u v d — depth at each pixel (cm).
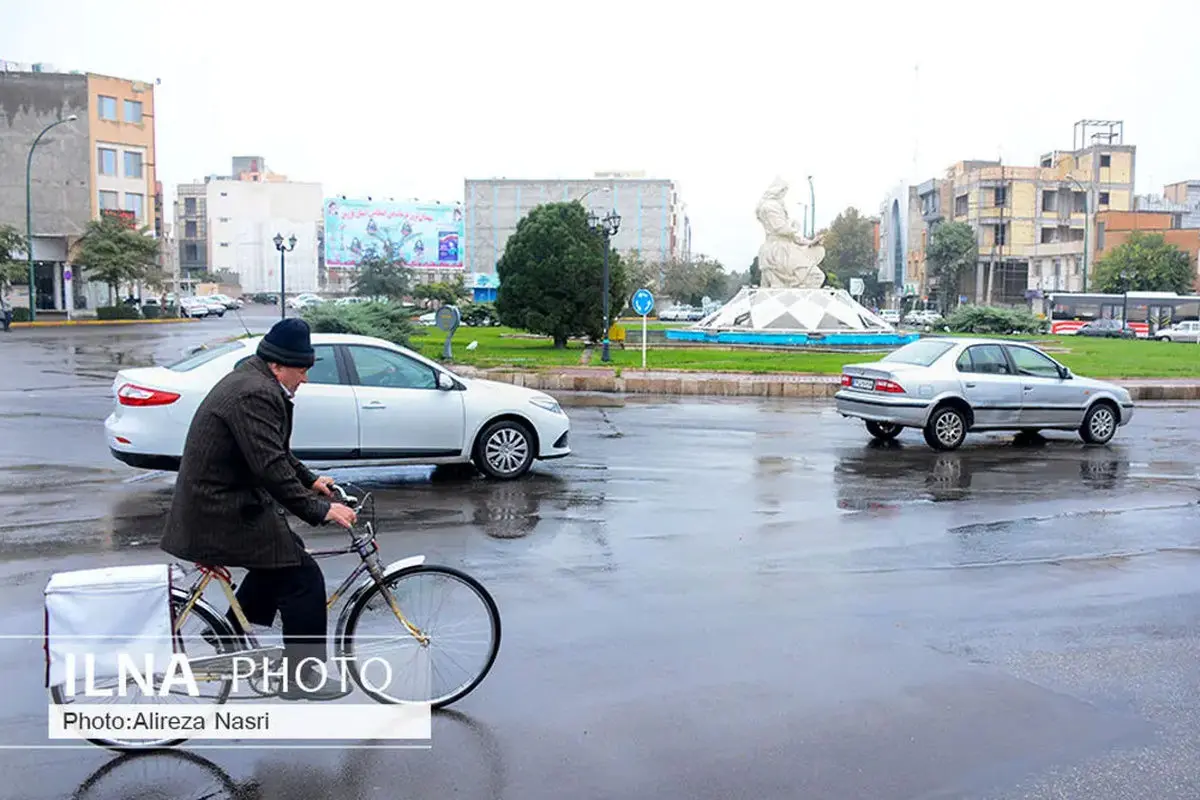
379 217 9906
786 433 1650
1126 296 6669
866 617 677
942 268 8294
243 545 465
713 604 699
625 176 12081
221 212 10569
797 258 4247
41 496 1036
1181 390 2517
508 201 11569
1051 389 1554
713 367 2789
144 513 959
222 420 457
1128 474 1298
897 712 521
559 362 2916
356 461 1093
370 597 515
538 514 981
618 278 3612
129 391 1051
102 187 6394
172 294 8025
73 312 6003
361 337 1134
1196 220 8819
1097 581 776
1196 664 599
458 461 1145
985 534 929
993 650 617
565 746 479
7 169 6159
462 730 495
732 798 432
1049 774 456
